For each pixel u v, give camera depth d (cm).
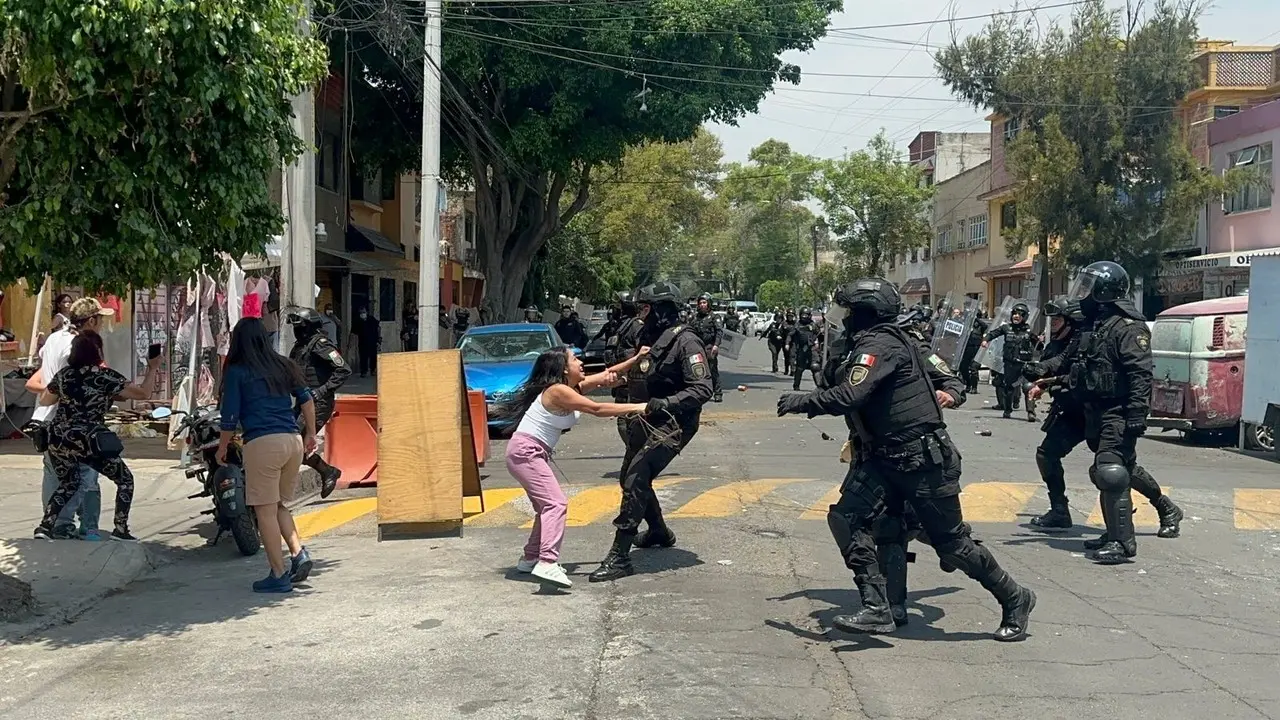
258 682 508
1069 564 735
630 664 523
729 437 1491
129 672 529
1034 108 2867
